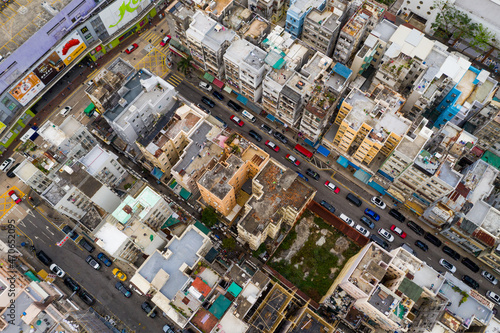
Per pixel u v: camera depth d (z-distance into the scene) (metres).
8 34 122.12
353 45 129.00
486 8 136.25
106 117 117.50
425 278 97.94
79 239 121.81
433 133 121.31
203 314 93.75
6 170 129.88
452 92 121.00
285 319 104.94
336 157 131.25
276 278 113.75
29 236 121.94
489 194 112.31
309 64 123.31
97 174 114.31
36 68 126.88
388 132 111.12
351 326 103.38
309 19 127.81
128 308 114.06
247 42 124.56
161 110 123.88
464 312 94.69
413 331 99.25
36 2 126.00
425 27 152.50
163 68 146.62
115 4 135.38
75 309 103.81
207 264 102.19
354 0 131.75
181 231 118.00
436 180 105.56
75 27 130.50
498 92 125.69
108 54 148.75
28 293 98.12
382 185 124.38
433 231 121.69
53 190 107.62
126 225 103.19
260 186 108.56
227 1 133.00
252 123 137.75
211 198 109.81
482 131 120.50
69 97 141.12
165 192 127.44
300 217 123.00
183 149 125.75
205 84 141.75
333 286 108.44
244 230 102.62
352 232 119.00
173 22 130.00
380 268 94.00
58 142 117.50
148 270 99.88
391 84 125.31
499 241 105.75
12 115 130.12
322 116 112.06
